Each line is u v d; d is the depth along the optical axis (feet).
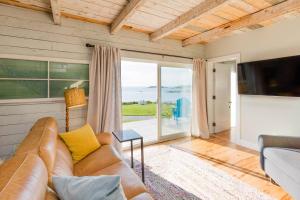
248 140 12.44
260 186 7.62
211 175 8.59
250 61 12.10
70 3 8.44
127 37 11.84
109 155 7.00
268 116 11.23
